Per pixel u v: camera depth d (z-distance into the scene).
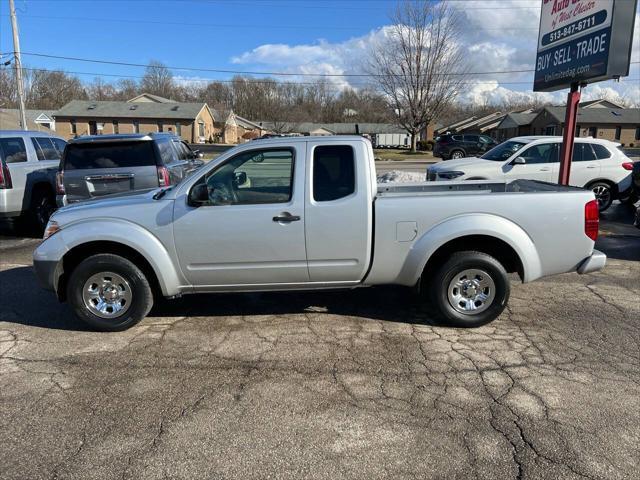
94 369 3.96
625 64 7.00
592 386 3.62
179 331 4.72
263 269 4.58
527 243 4.56
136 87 94.81
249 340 4.49
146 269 4.74
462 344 4.36
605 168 10.60
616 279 6.33
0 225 10.58
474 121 66.38
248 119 93.06
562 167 8.21
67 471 2.75
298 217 4.46
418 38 37.78
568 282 6.21
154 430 3.13
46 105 85.19
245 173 4.52
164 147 8.35
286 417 3.25
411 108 40.19
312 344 4.39
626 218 10.51
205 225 4.48
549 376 3.77
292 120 76.88
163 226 4.49
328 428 3.13
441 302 4.66
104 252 4.70
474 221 4.49
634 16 6.95
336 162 4.50
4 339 4.56
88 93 93.31
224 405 3.40
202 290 4.70
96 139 7.61
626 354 4.15
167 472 2.73
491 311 4.66
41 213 9.43
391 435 3.05
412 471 2.72
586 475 2.67
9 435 3.09
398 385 3.65
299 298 5.64
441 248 4.69
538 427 3.11
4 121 44.66
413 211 4.50
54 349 4.33
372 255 4.57
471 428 3.11
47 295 5.82
